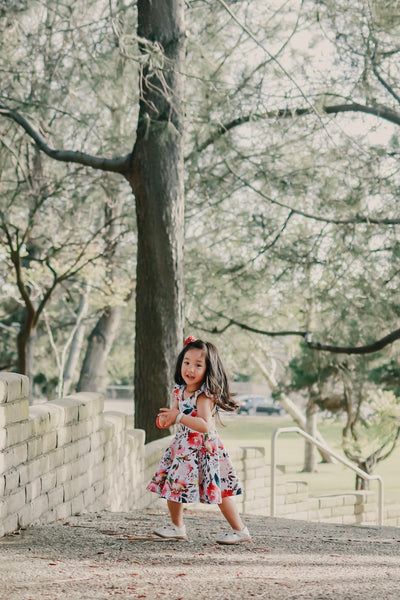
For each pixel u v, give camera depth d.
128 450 8.21
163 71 12.22
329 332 15.77
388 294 15.04
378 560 4.95
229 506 5.34
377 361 18.72
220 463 5.32
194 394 5.20
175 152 12.77
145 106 12.70
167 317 12.77
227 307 17.25
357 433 21.09
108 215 19.17
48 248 20.67
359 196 14.66
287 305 17.69
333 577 4.24
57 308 32.47
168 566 4.37
